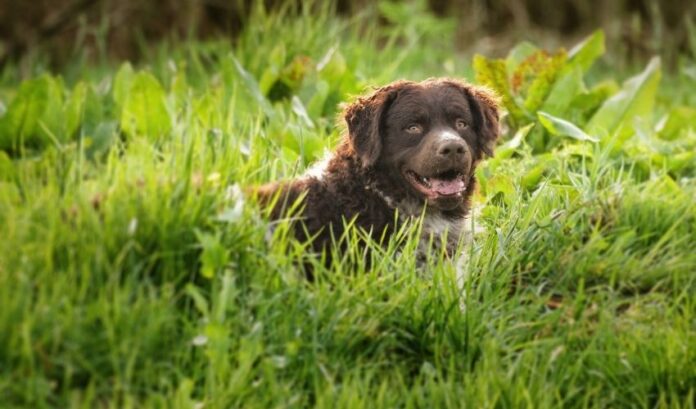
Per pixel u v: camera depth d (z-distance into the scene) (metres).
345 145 10.00
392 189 9.79
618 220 10.37
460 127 9.95
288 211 9.10
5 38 23.38
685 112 14.41
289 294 8.56
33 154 12.26
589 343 9.02
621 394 8.68
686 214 10.48
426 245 9.77
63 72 22.12
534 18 26.17
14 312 7.70
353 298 8.63
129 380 7.67
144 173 8.88
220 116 11.81
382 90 9.92
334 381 8.32
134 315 7.89
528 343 8.77
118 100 13.36
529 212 10.05
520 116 13.39
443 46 21.80
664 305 9.62
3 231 8.27
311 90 13.81
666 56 23.83
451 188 9.57
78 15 23.11
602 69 22.66
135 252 8.27
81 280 8.06
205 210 8.56
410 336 8.73
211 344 7.91
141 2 23.83
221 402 7.79
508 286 9.50
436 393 8.24
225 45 17.70
